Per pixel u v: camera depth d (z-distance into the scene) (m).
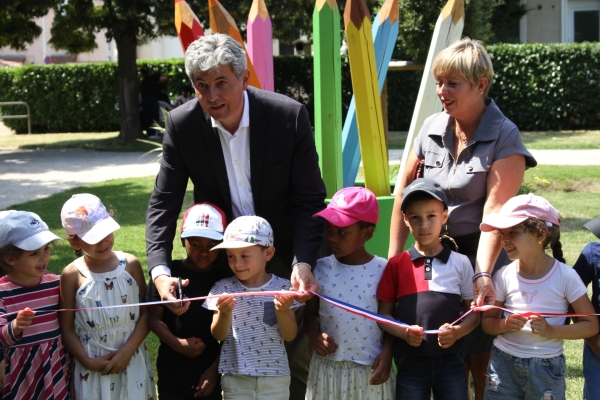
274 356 3.26
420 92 4.44
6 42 17.75
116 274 3.28
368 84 4.28
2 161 15.42
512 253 3.03
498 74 18.75
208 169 3.33
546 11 24.08
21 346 3.12
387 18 4.73
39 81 21.47
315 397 3.32
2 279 3.19
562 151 14.38
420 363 3.16
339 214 3.22
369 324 3.26
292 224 3.48
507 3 22.05
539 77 18.50
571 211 8.82
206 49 2.95
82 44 18.58
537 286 3.06
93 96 21.23
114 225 3.22
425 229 3.12
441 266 3.17
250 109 3.23
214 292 3.31
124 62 17.78
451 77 3.14
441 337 2.97
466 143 3.27
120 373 3.27
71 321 3.25
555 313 3.01
